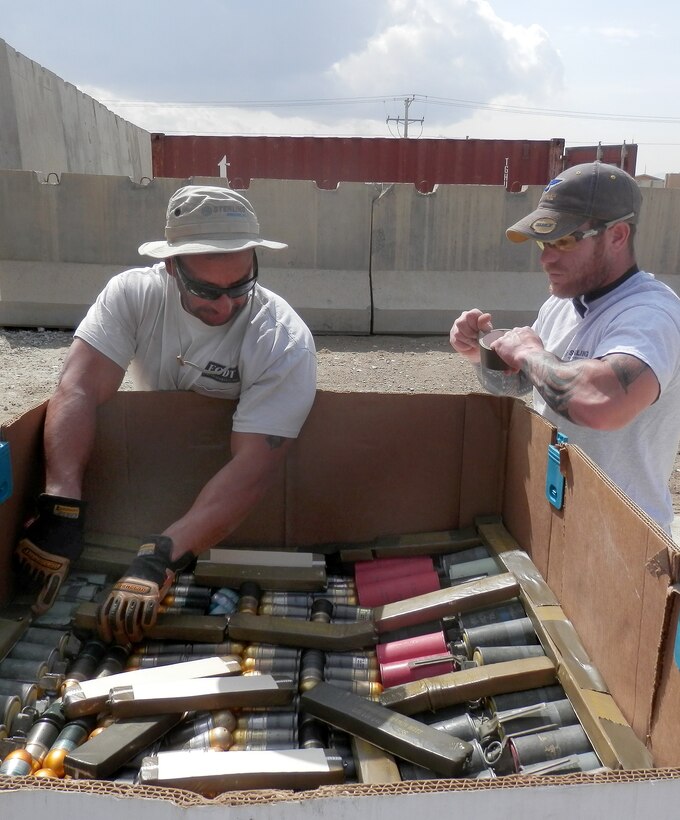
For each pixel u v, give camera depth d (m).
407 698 1.61
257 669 1.79
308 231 7.78
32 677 1.68
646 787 0.94
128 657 1.83
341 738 1.57
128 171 15.45
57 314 7.67
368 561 2.23
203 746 1.50
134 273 2.25
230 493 1.98
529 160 10.88
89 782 0.92
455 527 2.32
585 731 1.47
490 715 1.62
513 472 2.17
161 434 2.20
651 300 1.93
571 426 2.11
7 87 8.73
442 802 0.92
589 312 2.09
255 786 1.28
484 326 2.39
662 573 1.28
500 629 1.80
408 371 6.80
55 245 7.66
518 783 0.94
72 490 1.96
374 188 7.70
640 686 1.36
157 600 1.79
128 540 2.19
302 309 7.82
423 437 2.25
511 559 2.04
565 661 1.61
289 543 2.31
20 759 1.41
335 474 2.27
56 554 1.88
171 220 2.00
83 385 2.10
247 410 2.07
